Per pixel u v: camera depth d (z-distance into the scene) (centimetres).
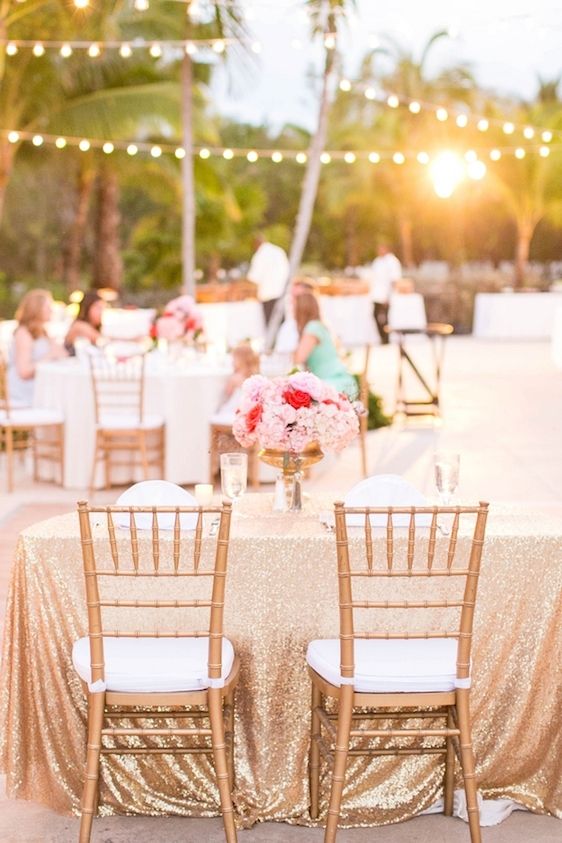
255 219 2300
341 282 2006
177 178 1753
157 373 771
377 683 310
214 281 2347
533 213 2166
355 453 911
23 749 348
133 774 350
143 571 329
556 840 336
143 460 755
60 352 844
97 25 1251
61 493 776
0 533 662
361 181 2419
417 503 356
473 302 2145
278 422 358
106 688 311
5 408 770
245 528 348
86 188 1962
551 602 344
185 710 350
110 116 1513
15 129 1543
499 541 341
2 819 345
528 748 352
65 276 2614
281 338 996
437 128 2270
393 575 304
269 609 342
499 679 348
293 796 348
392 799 351
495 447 932
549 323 2022
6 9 1078
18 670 345
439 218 2491
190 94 1208
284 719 347
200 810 349
